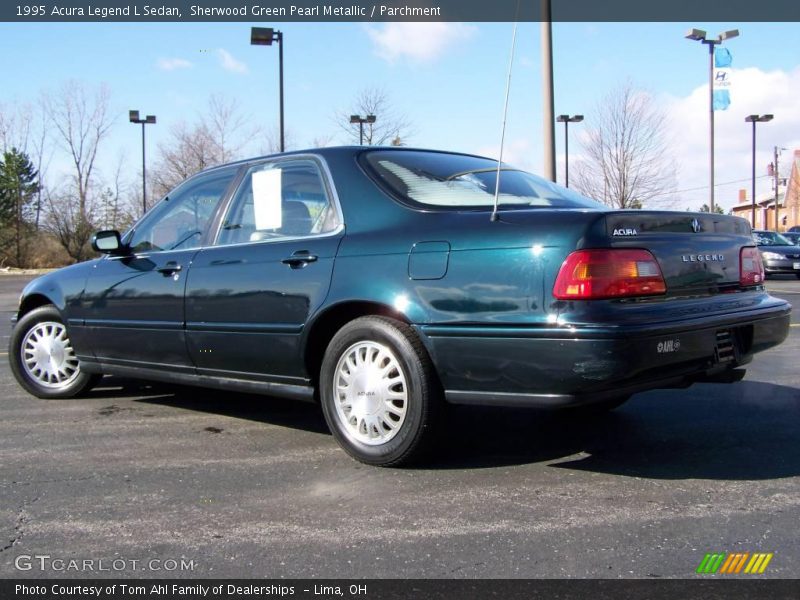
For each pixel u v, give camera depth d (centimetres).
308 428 478
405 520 318
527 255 335
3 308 1591
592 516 319
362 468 390
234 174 479
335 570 274
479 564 276
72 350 572
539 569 271
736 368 396
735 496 340
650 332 325
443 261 357
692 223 377
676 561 275
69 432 475
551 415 497
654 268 345
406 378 370
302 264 407
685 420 479
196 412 529
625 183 2333
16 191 4550
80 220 4494
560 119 2819
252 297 427
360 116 2442
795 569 269
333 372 399
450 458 404
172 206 512
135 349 507
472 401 354
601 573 267
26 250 4609
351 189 410
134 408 545
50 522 322
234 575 271
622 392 337
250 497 350
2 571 277
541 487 356
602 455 406
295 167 443
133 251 524
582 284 322
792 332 907
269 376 431
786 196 6538
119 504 343
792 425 465
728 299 389
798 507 326
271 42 2047
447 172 428
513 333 334
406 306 364
